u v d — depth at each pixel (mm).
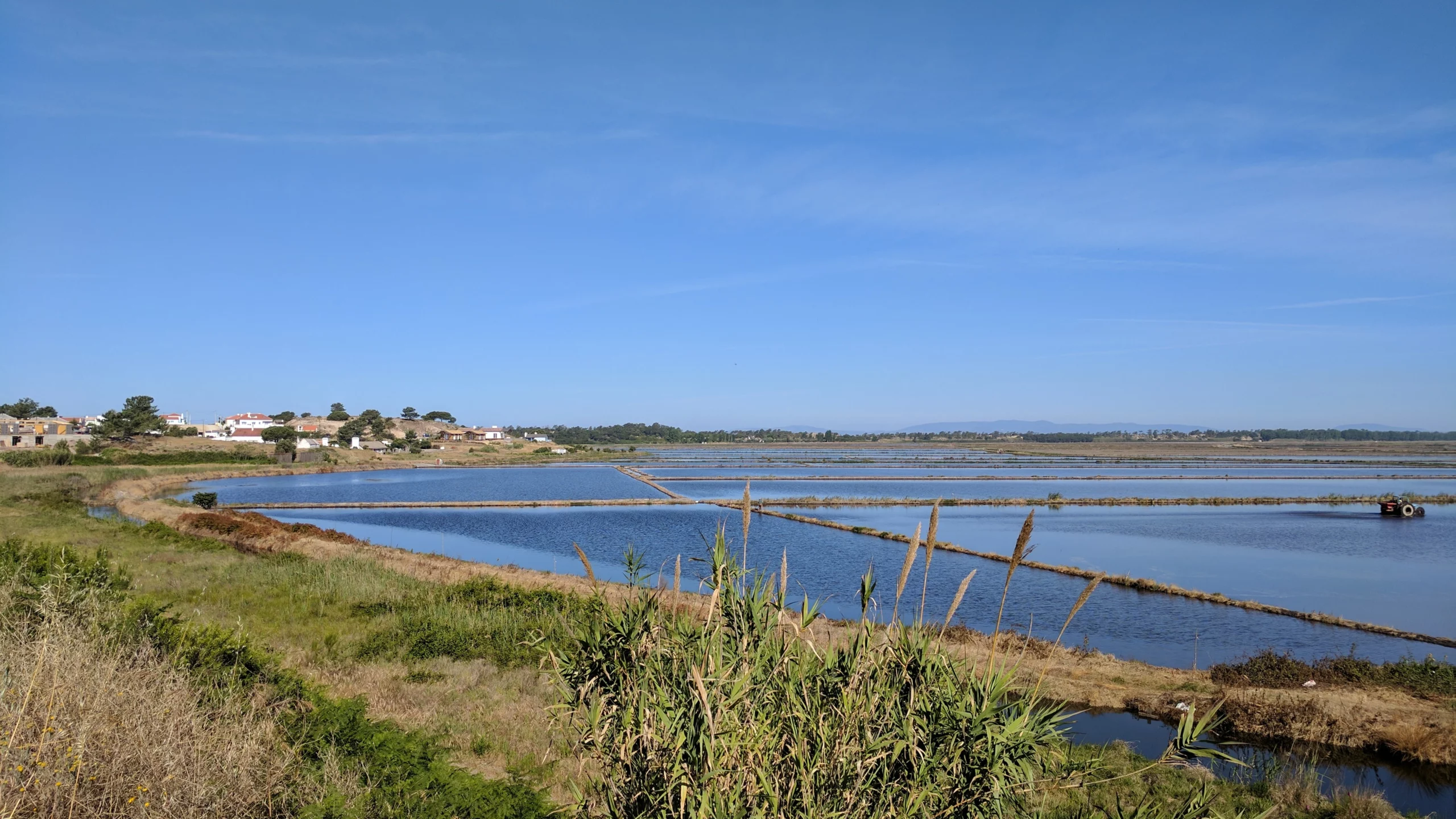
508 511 64250
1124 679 18750
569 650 5613
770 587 5473
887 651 5207
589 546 44969
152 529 38625
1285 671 19062
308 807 7914
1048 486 91062
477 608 22266
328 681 14688
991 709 4688
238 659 12297
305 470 114062
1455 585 34844
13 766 6668
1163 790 10711
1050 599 30391
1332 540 48469
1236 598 31812
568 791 9625
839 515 60875
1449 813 12719
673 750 4559
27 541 24922
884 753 4594
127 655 10344
